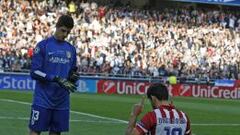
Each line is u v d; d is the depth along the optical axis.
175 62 62.84
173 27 67.62
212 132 26.78
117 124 27.53
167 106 11.18
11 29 58.75
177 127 11.05
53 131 14.33
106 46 61.50
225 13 71.81
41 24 60.62
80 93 53.53
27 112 30.58
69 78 14.41
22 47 56.78
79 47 59.97
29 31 59.41
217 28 70.12
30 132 14.27
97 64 58.16
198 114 36.34
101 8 65.69
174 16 69.06
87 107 36.53
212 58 66.00
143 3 69.06
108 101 43.50
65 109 14.34
